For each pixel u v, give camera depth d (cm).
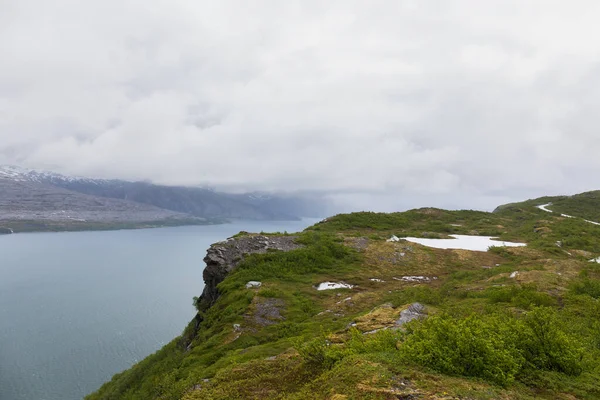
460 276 3588
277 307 2802
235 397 1088
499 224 8631
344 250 4488
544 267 3388
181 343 3756
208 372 1659
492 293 2264
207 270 4212
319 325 2284
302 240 4819
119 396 3409
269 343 2017
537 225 7781
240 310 2761
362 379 873
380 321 1702
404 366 919
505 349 978
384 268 4044
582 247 5416
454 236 6431
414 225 7875
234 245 4494
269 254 4188
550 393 867
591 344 1352
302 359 1307
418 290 2644
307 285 3425
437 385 814
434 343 939
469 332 923
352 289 3306
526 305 1945
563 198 14662
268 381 1168
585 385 900
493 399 763
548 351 1029
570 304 2058
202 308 4003
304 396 920
